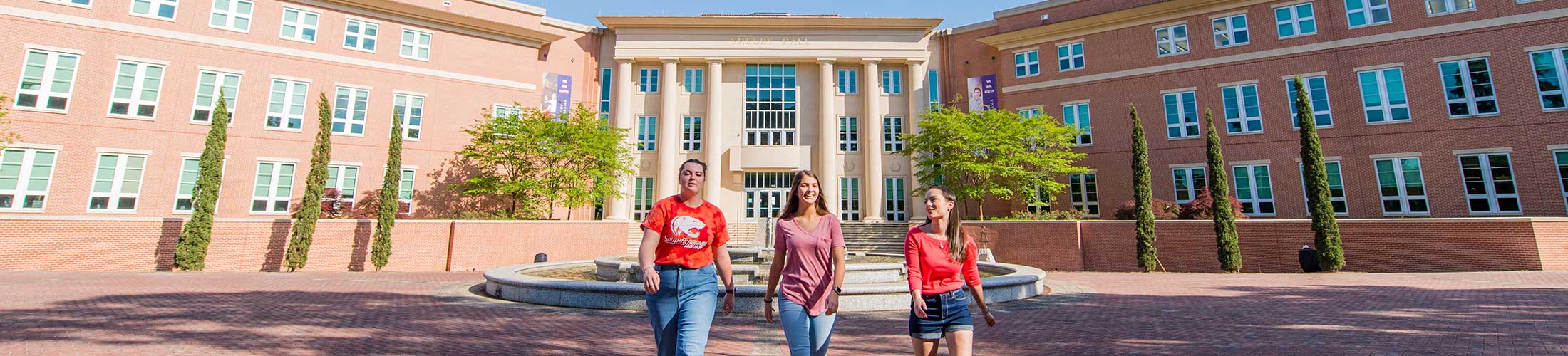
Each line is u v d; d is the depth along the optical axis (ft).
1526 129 72.69
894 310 33.99
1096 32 99.55
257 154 83.76
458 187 94.79
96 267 63.05
